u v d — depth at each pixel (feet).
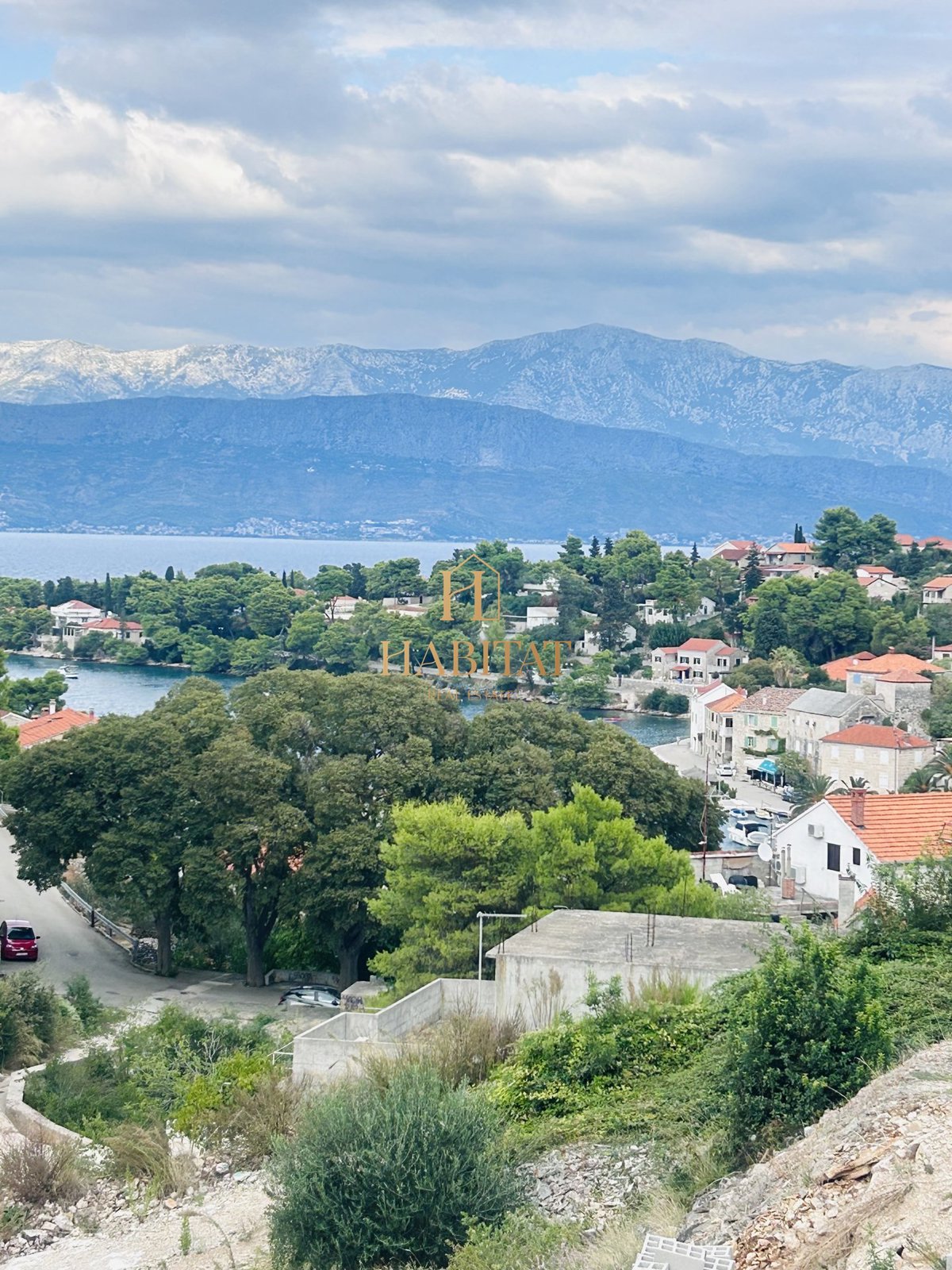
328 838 206.90
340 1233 79.61
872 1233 54.08
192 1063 143.74
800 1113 78.07
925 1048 82.53
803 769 531.50
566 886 171.12
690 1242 63.72
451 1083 104.58
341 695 241.96
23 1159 110.63
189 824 218.18
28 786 221.05
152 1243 96.84
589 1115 95.30
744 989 100.01
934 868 117.29
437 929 171.12
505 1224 77.97
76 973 216.74
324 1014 186.80
